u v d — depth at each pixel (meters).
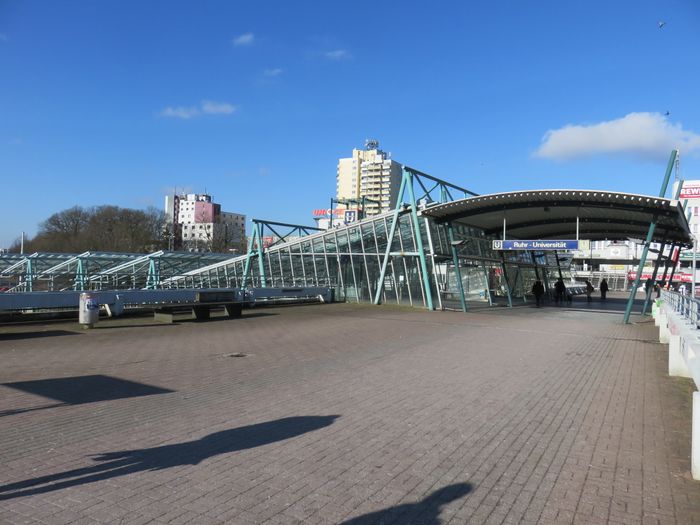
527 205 24.03
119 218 86.19
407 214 28.56
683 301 10.75
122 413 6.95
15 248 92.62
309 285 33.19
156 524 3.91
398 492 4.61
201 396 7.98
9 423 6.43
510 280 38.66
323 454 5.52
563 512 4.30
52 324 17.31
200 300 20.56
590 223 28.12
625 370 10.95
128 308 20.56
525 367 11.01
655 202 20.98
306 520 4.03
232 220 159.38
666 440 6.23
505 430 6.52
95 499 4.32
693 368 5.69
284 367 10.53
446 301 30.31
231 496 4.43
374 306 28.91
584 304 37.62
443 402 7.85
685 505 4.46
